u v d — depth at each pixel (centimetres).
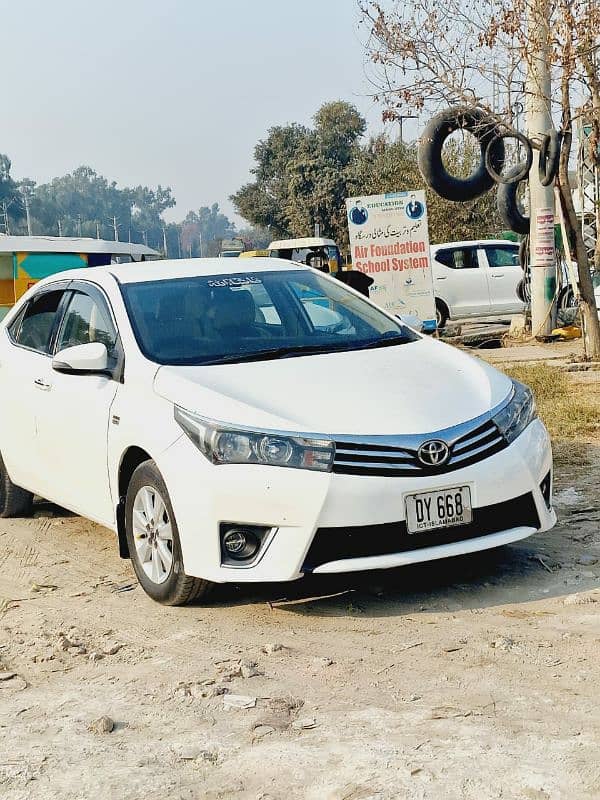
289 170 6869
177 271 659
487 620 496
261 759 369
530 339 1850
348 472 491
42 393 668
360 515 487
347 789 341
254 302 628
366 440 496
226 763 371
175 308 614
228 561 504
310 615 517
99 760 379
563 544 609
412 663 451
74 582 610
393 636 483
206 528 503
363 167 5147
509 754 360
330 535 491
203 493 502
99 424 590
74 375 604
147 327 599
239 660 466
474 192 1708
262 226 7875
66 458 641
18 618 548
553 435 909
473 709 400
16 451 718
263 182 7825
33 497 770
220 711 415
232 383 537
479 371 576
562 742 368
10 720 420
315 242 2902
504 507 523
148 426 539
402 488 493
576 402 1064
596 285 1805
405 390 536
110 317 620
